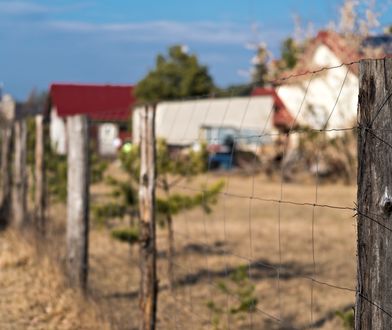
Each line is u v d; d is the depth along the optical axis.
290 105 20.98
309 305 8.12
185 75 47.72
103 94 37.78
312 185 22.55
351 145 19.78
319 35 17.33
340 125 19.12
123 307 7.59
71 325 7.17
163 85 47.25
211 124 30.83
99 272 9.41
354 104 18.61
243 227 14.17
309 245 12.08
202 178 13.77
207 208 9.52
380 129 3.08
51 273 8.95
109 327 6.83
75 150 8.55
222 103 31.25
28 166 14.56
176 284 8.98
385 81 3.08
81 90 37.53
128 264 9.58
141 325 6.28
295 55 19.17
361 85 3.15
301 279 9.48
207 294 8.50
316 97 19.81
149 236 6.28
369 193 3.12
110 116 12.04
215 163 26.91
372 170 3.10
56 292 8.23
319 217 15.77
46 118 13.52
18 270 9.60
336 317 7.49
